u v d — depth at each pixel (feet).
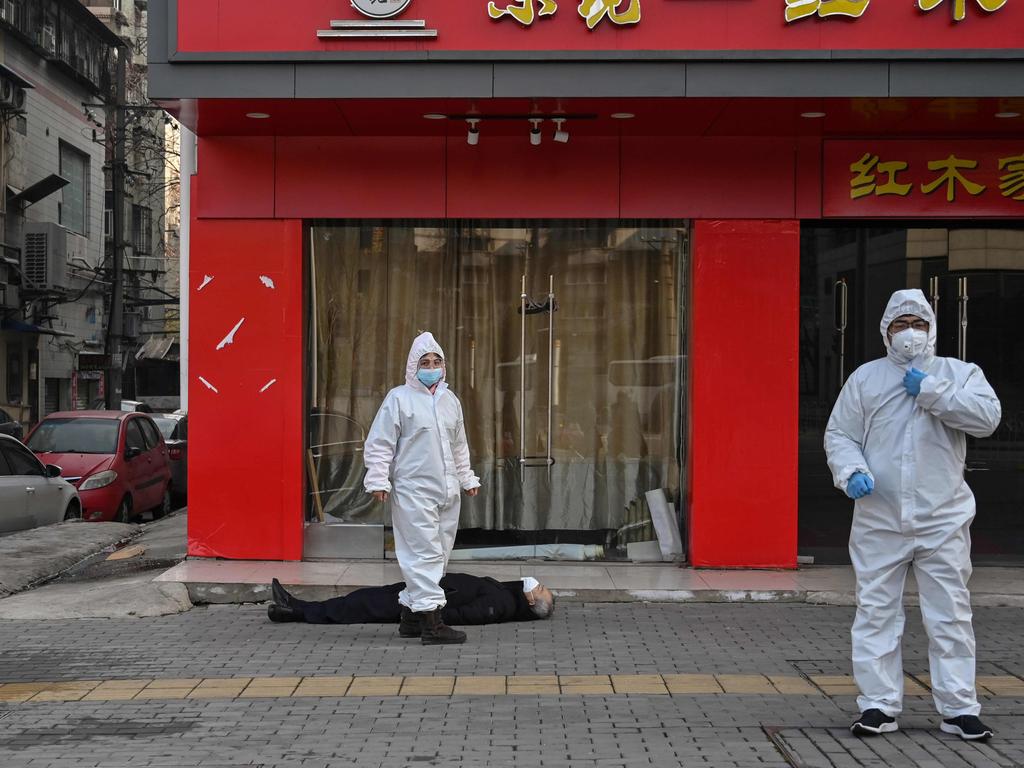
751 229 29.37
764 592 26.99
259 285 29.66
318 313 30.81
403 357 31.04
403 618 23.21
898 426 16.16
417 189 29.55
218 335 29.68
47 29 102.01
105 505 43.16
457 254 31.09
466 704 18.12
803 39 26.04
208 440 29.73
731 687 19.19
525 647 22.30
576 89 25.62
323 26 26.43
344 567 29.14
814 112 26.94
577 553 31.07
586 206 29.45
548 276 31.12
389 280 31.01
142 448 48.26
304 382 30.22
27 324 96.84
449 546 23.47
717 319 29.37
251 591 26.99
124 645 22.48
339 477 30.89
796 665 20.84
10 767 15.05
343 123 28.27
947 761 14.96
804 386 30.09
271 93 25.88
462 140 29.55
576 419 31.19
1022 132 29.12
